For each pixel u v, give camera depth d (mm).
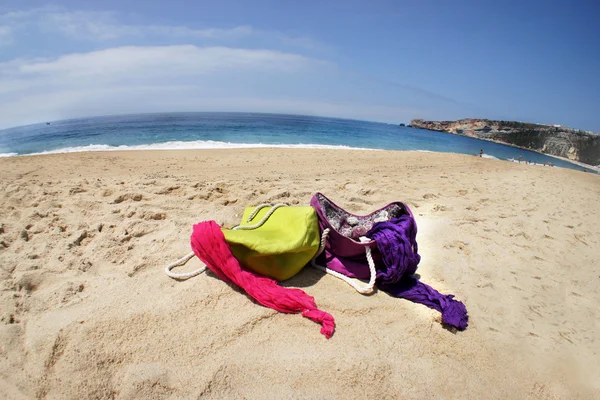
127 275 3129
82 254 3498
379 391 2121
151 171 8844
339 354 2336
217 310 2650
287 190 6113
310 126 48312
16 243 3664
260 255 2914
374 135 40812
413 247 3236
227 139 23578
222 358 2242
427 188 7578
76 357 2188
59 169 8859
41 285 2965
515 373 2404
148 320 2502
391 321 2732
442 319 2771
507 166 15797
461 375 2318
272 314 2654
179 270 3213
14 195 5180
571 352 2645
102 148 16188
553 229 5332
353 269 3254
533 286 3533
